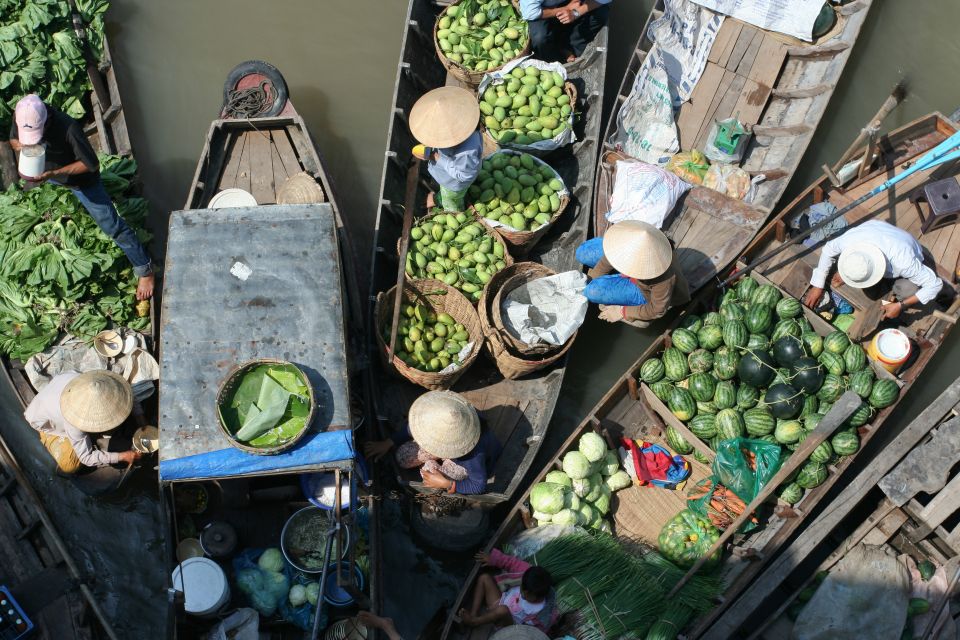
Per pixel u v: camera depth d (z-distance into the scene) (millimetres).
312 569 8578
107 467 9242
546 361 9695
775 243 11062
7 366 9539
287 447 7734
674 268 9484
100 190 9109
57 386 8914
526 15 11375
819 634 8625
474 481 9023
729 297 10539
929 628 8781
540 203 10570
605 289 9711
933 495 9891
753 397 9805
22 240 9656
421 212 10969
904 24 13281
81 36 11398
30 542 8836
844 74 12891
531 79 11156
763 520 9539
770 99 12188
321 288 8273
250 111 10977
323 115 12352
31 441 9539
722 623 8562
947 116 12891
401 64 11352
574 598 8500
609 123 11383
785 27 12219
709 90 12047
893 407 9828
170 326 8039
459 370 9453
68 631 8344
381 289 10258
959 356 11156
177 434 7762
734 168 11375
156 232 11359
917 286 10062
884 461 9398
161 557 9203
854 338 10086
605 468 9758
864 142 11391
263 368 7949
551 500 9062
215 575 8258
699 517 9328
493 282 9953
